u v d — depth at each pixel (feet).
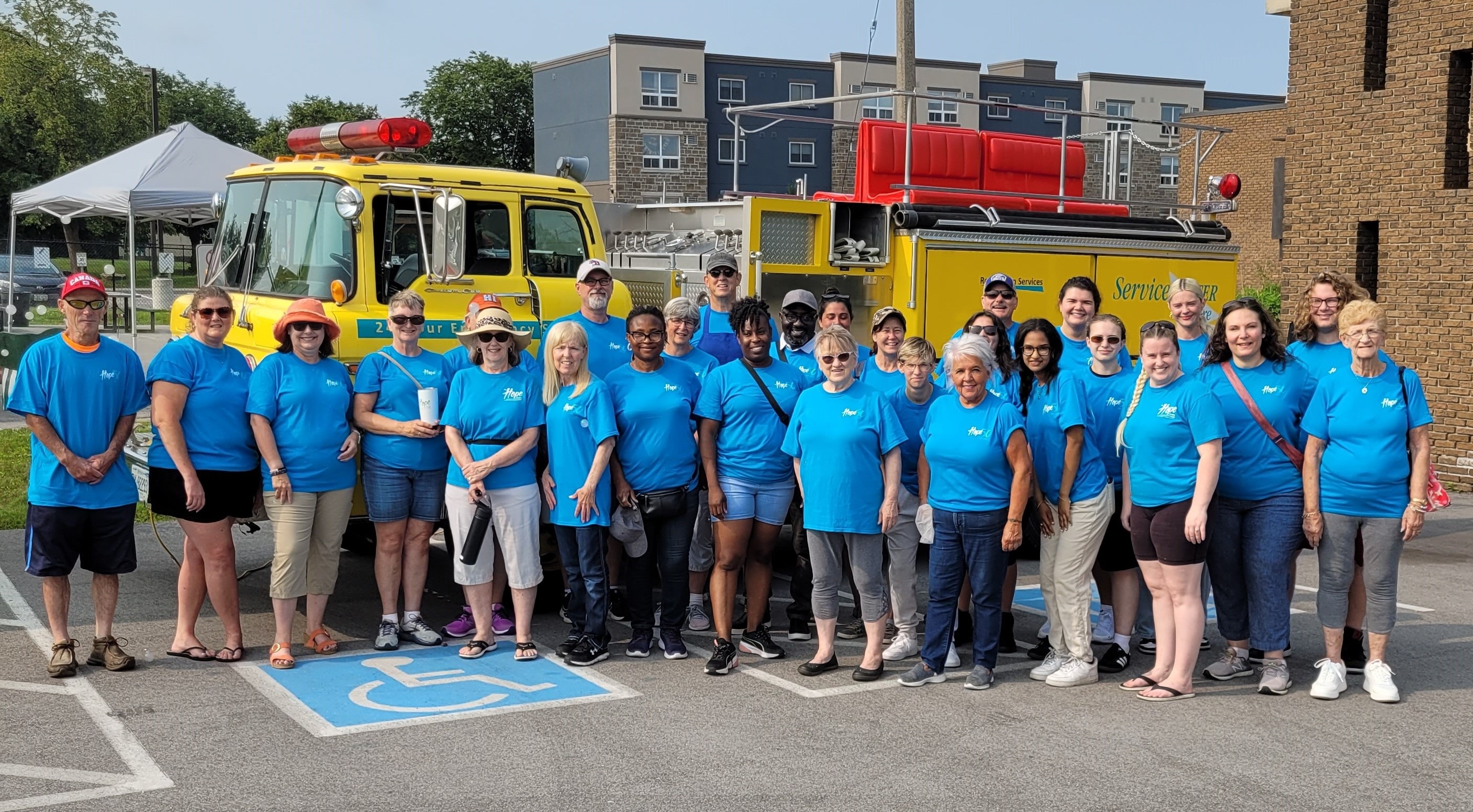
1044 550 20.21
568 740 17.07
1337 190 44.27
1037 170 33.65
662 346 20.74
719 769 16.02
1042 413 19.83
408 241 23.15
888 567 23.18
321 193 23.12
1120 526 20.62
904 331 22.22
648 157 137.28
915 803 14.92
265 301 23.54
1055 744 17.10
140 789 15.15
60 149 159.94
